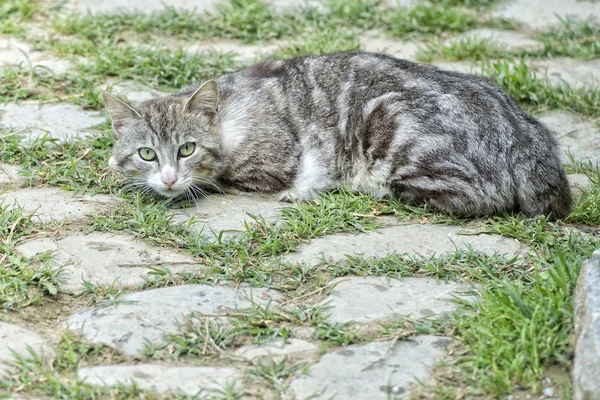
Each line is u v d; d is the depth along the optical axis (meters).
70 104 9.76
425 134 7.70
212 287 6.48
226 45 11.71
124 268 6.72
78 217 7.48
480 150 7.59
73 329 5.94
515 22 12.58
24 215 7.39
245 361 5.66
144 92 10.12
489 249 7.11
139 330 5.91
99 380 5.43
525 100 10.38
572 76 10.97
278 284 6.59
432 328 5.99
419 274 6.75
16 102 9.68
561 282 6.08
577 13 12.66
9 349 5.66
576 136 9.65
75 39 11.46
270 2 12.85
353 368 5.57
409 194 7.88
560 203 7.76
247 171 8.22
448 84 8.00
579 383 5.20
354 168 8.18
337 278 6.70
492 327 5.80
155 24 11.99
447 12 12.43
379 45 11.82
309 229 7.37
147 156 7.86
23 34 11.45
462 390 5.40
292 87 8.50
